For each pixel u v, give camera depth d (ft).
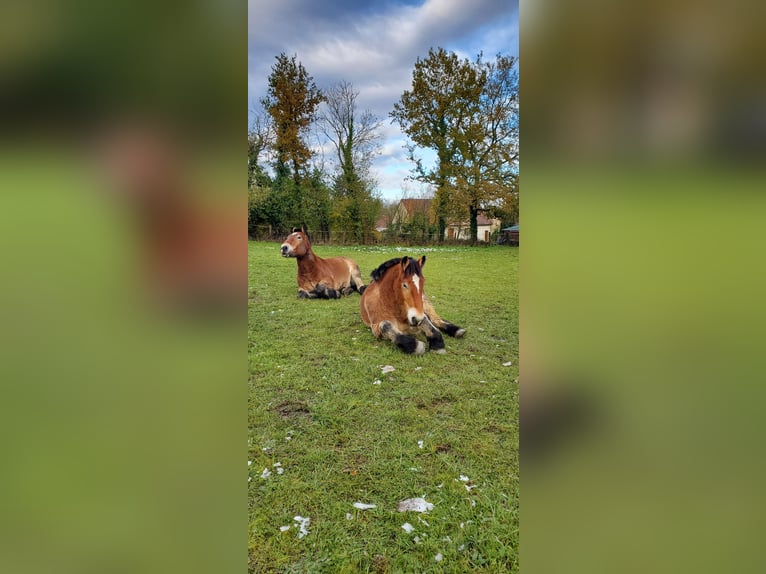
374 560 6.28
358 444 9.35
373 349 14.90
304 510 7.32
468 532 6.76
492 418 10.39
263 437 9.57
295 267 25.67
